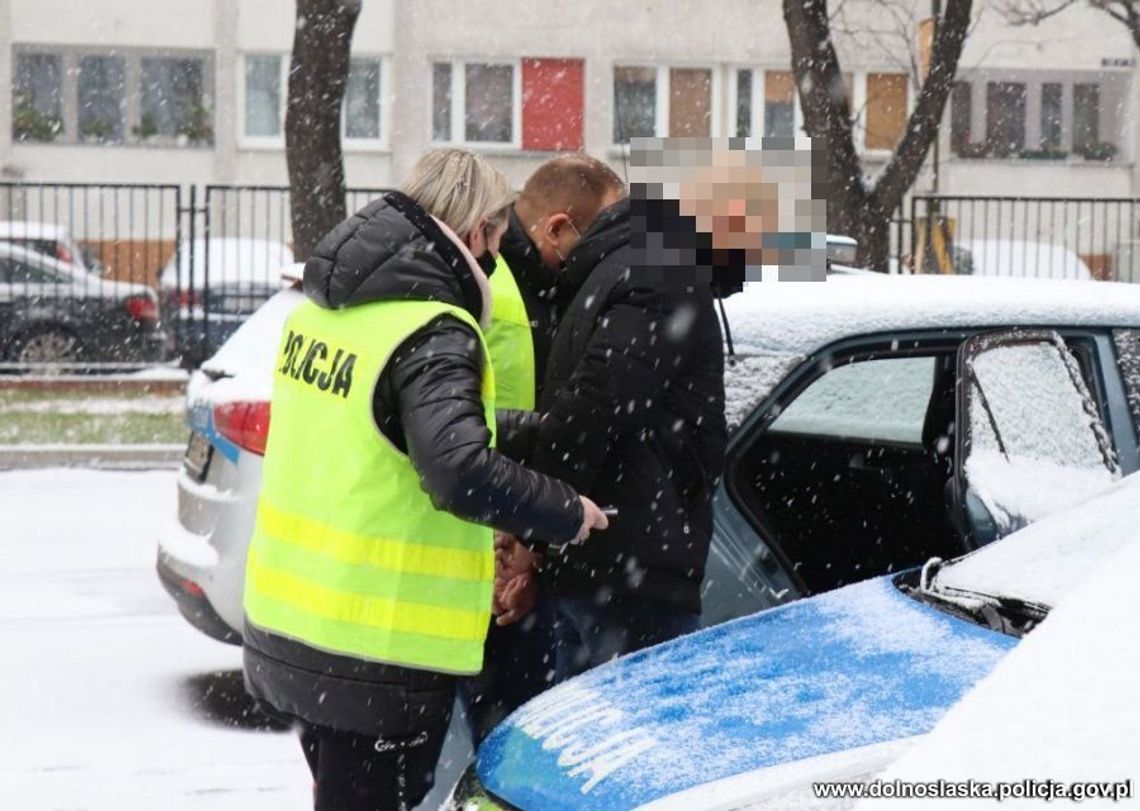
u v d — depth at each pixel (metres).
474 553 3.89
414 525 3.82
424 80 34.72
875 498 5.91
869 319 5.20
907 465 5.93
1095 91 34.94
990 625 3.77
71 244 22.12
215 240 22.84
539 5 34.72
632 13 34.84
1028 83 34.72
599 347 4.21
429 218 3.90
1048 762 2.42
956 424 5.09
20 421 15.93
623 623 4.36
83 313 20.69
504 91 34.88
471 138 34.94
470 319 3.84
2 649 7.87
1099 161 34.94
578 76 34.94
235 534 6.29
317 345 3.94
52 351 20.70
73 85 33.88
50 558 10.07
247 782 5.97
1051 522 4.26
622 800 3.29
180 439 14.91
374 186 34.69
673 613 4.34
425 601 3.83
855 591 4.15
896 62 26.33
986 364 5.15
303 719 3.90
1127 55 34.75
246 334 6.72
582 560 4.34
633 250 4.23
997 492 5.00
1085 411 5.23
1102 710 2.46
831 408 5.94
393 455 3.81
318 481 3.87
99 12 33.81
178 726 6.66
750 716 3.46
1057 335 5.29
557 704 3.81
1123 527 4.09
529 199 4.73
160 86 34.19
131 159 33.94
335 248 3.88
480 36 34.69
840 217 15.77
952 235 21.36
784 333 5.13
